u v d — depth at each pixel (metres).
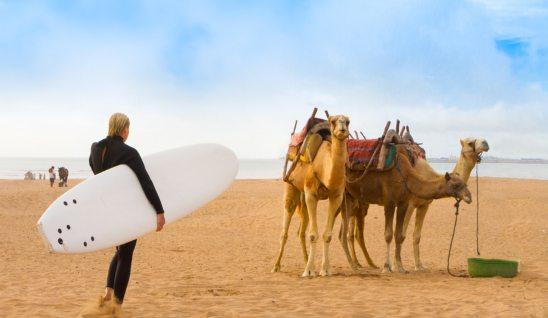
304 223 11.73
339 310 6.97
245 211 27.78
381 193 11.29
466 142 11.06
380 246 17.39
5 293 8.63
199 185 6.10
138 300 7.81
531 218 23.38
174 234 20.92
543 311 6.95
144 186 5.66
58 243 5.26
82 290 8.98
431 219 23.88
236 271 11.94
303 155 10.45
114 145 5.80
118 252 5.99
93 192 5.51
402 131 12.31
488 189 36.00
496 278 10.22
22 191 38.81
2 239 18.05
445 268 12.39
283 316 6.62
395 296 8.26
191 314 6.74
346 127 9.45
